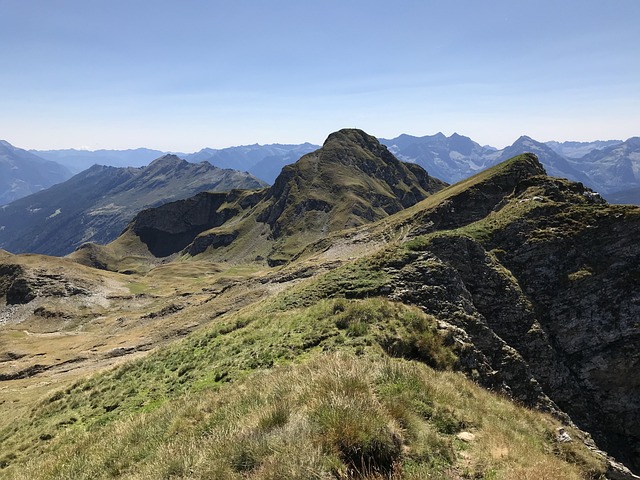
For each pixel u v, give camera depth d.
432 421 12.95
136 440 15.02
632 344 41.19
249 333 29.97
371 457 9.21
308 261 108.69
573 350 42.91
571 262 48.19
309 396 11.32
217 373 23.50
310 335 24.81
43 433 24.17
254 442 9.59
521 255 49.62
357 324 24.31
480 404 17.25
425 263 39.09
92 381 33.06
